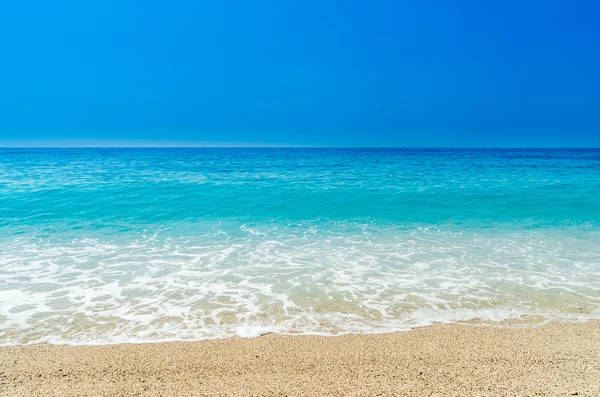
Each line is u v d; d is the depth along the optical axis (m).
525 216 13.23
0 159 45.97
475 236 10.65
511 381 3.88
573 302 6.35
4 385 3.85
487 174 27.75
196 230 11.14
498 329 5.39
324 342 4.97
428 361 4.41
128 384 3.87
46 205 14.34
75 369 4.22
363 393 3.64
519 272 7.78
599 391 3.63
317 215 13.29
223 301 6.32
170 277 7.40
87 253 8.87
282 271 7.80
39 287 6.82
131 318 5.68
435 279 7.38
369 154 71.62
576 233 10.99
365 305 6.20
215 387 3.79
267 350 4.73
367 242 10.00
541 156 62.12
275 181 22.56
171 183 20.86
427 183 21.86
